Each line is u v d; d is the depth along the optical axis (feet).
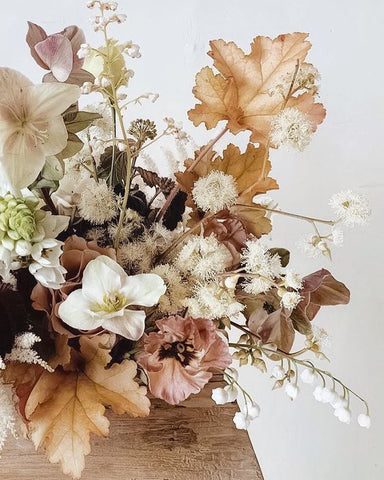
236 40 2.74
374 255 2.81
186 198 1.72
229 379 1.52
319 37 2.77
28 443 1.59
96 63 1.60
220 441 1.64
